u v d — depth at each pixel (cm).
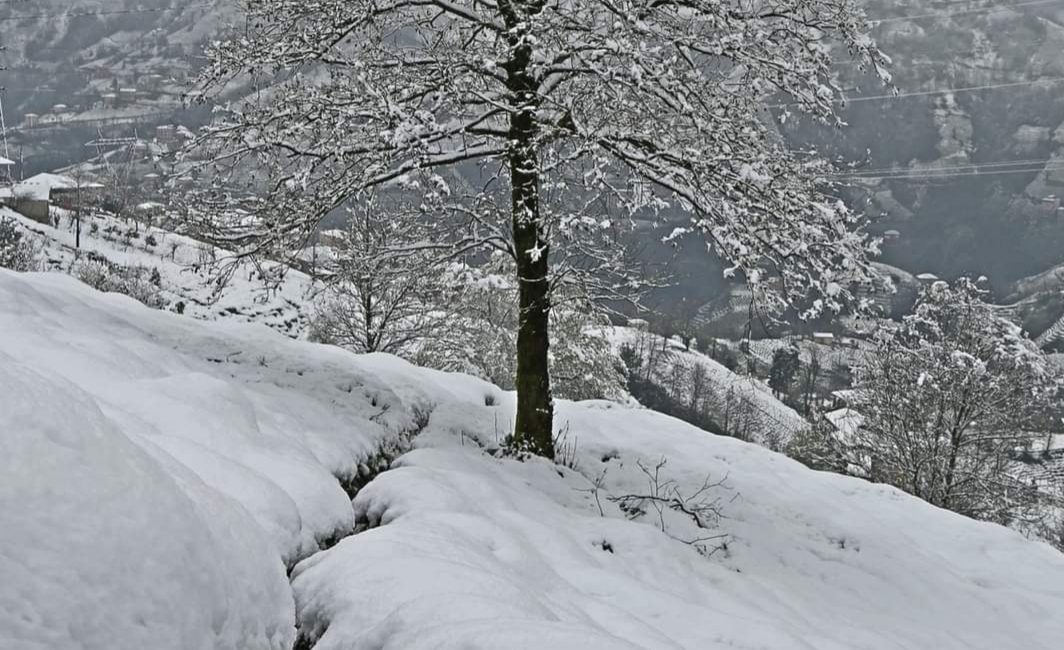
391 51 868
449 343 2141
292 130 814
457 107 797
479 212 966
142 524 212
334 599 309
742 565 776
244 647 234
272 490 360
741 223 789
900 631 693
